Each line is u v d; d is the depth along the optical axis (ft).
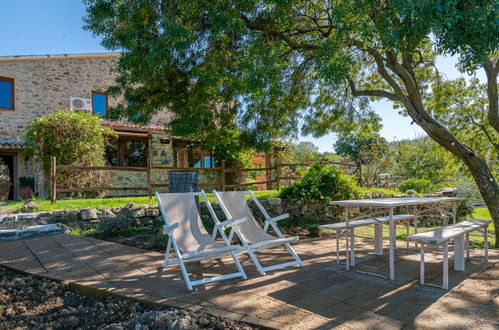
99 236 21.30
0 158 41.52
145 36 20.93
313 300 10.00
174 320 8.32
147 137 46.09
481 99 31.89
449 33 15.71
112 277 12.24
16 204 27.76
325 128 34.32
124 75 24.85
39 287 11.59
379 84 33.91
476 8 15.05
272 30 25.61
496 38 15.40
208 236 14.30
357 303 9.77
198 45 23.77
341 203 14.03
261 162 60.23
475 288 11.25
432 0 14.76
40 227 21.06
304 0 25.91
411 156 81.20
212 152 49.88
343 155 139.64
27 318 9.36
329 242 20.40
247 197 31.68
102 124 43.32
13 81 43.01
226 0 20.77
